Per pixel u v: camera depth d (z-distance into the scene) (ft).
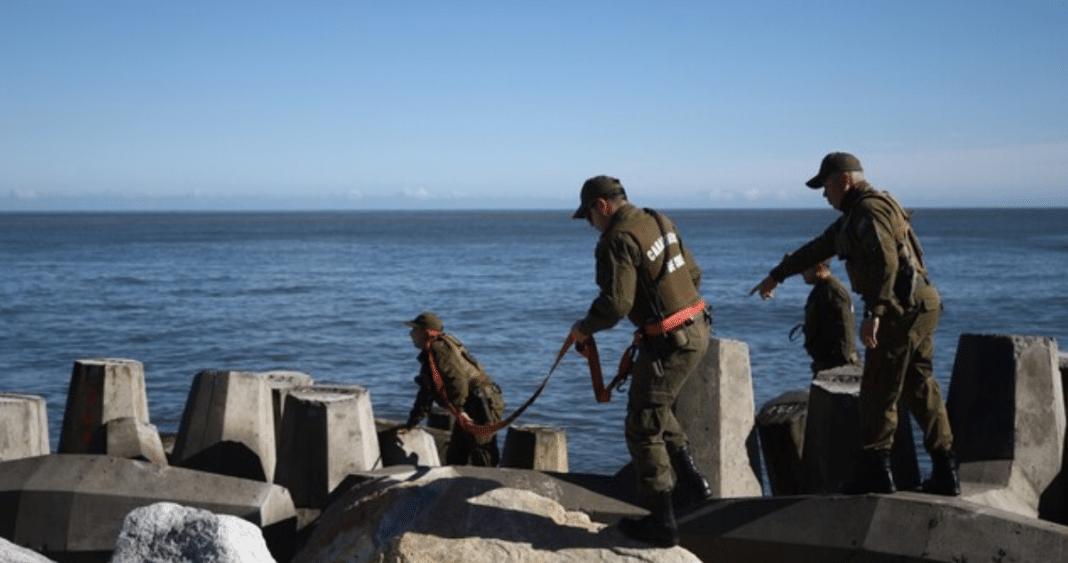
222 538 13.34
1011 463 18.81
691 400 20.27
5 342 103.04
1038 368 19.62
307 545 18.17
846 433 19.44
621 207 16.53
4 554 13.19
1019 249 325.01
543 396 70.28
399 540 16.72
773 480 22.50
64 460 21.03
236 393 23.95
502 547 16.39
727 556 16.72
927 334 16.55
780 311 133.49
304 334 111.45
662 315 16.11
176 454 23.94
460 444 25.62
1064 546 14.56
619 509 18.22
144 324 120.16
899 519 15.69
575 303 149.28
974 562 14.88
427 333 25.31
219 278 201.26
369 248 359.46
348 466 21.97
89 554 20.08
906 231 16.42
